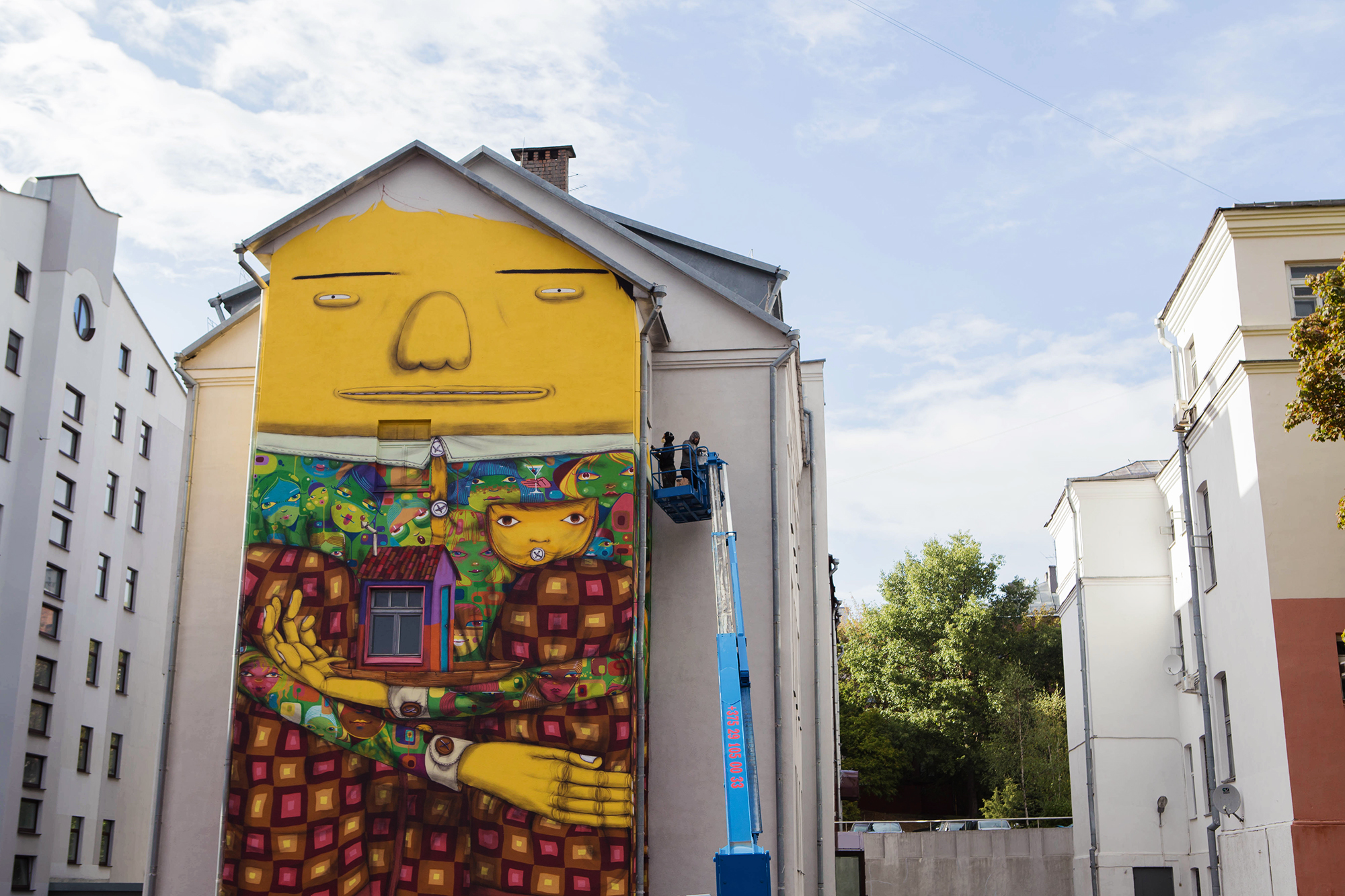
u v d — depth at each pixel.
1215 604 25.58
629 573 19.86
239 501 22.78
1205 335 25.89
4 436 36.72
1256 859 22.72
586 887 18.62
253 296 25.86
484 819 19.00
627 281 21.14
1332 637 21.61
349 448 20.64
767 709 21.08
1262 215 23.70
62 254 39.22
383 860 18.91
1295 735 21.30
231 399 23.33
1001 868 36.78
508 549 20.09
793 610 23.41
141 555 43.72
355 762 19.33
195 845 21.03
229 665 21.92
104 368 41.41
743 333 23.20
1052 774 53.94
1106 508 33.59
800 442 28.61
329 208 21.77
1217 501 25.23
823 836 27.53
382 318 21.20
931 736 59.38
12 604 36.00
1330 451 22.45
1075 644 34.84
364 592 20.03
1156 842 31.22
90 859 39.06
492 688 19.50
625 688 19.41
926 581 62.88
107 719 40.59
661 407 22.91
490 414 20.70
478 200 21.66
